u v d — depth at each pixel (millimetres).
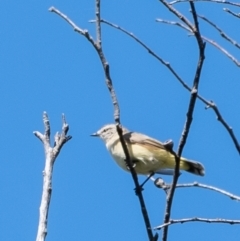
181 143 10078
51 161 10938
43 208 9977
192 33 9672
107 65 10578
